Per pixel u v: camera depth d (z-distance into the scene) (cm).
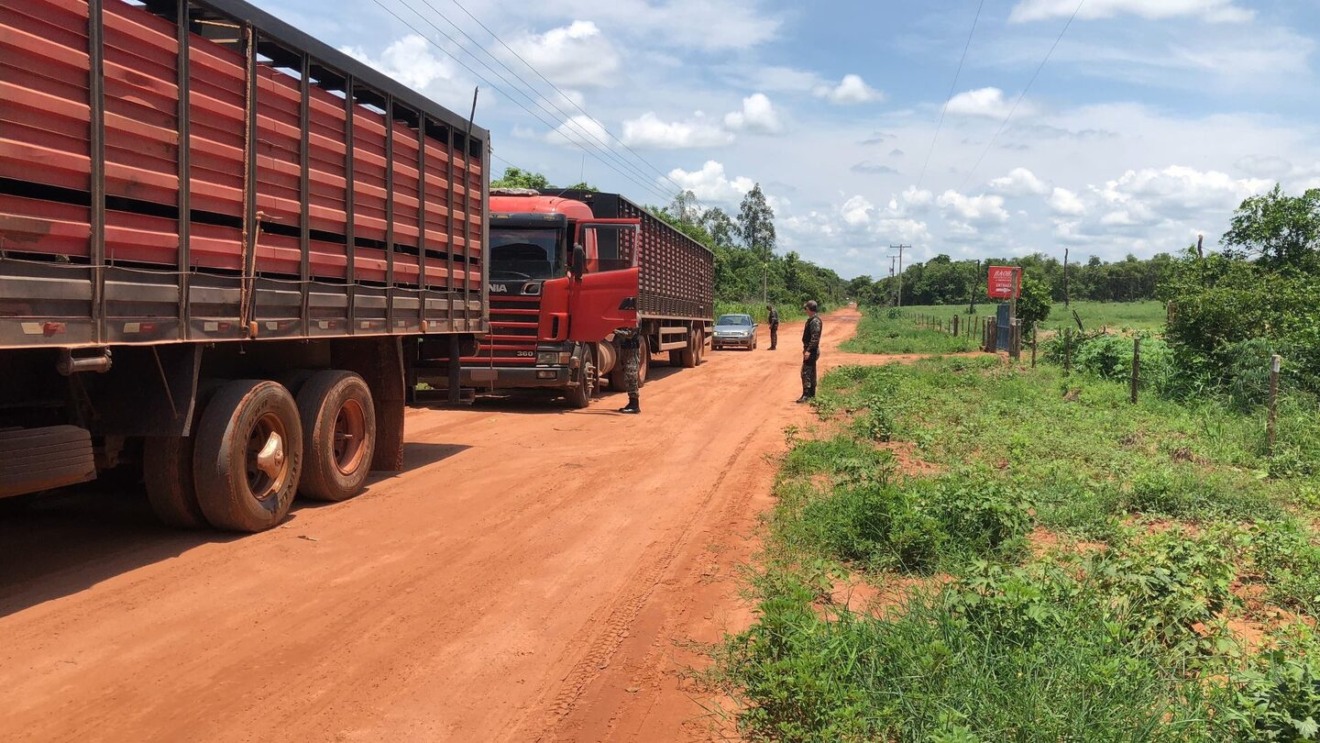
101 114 520
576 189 1938
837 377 2202
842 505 740
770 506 845
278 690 430
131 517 742
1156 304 10075
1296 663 392
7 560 616
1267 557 636
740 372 2538
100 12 517
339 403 820
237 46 642
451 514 793
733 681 454
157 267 572
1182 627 479
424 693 435
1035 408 1480
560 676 461
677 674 466
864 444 1148
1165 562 538
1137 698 384
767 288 11088
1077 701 377
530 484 929
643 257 2019
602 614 552
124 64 538
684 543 717
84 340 510
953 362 2631
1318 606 558
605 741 394
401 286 911
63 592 552
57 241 495
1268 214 1980
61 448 546
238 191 648
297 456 755
